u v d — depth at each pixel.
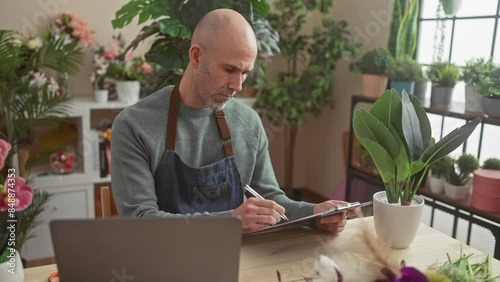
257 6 2.29
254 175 1.57
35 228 2.75
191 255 0.75
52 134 2.94
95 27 3.03
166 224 0.72
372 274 0.77
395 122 1.16
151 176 1.35
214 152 1.47
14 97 2.51
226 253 0.76
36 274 1.04
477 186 2.12
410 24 2.86
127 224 0.71
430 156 1.11
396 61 2.67
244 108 1.55
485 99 2.08
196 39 1.30
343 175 3.56
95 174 2.95
